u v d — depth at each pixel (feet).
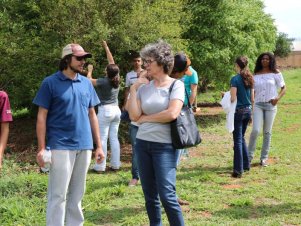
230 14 50.55
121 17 32.68
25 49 32.96
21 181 22.89
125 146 35.86
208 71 51.34
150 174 15.28
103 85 26.32
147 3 34.55
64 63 15.31
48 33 33.94
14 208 19.02
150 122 14.84
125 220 18.62
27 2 35.50
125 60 34.30
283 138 39.24
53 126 15.25
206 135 42.14
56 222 15.30
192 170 27.86
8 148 36.63
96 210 19.90
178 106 14.56
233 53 51.29
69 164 15.29
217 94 67.92
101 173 27.20
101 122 26.84
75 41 31.86
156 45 15.05
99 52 32.73
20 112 50.90
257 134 27.89
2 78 35.53
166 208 14.62
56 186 15.25
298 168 28.25
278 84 27.89
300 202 21.08
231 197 22.09
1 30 35.73
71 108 15.25
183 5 40.83
